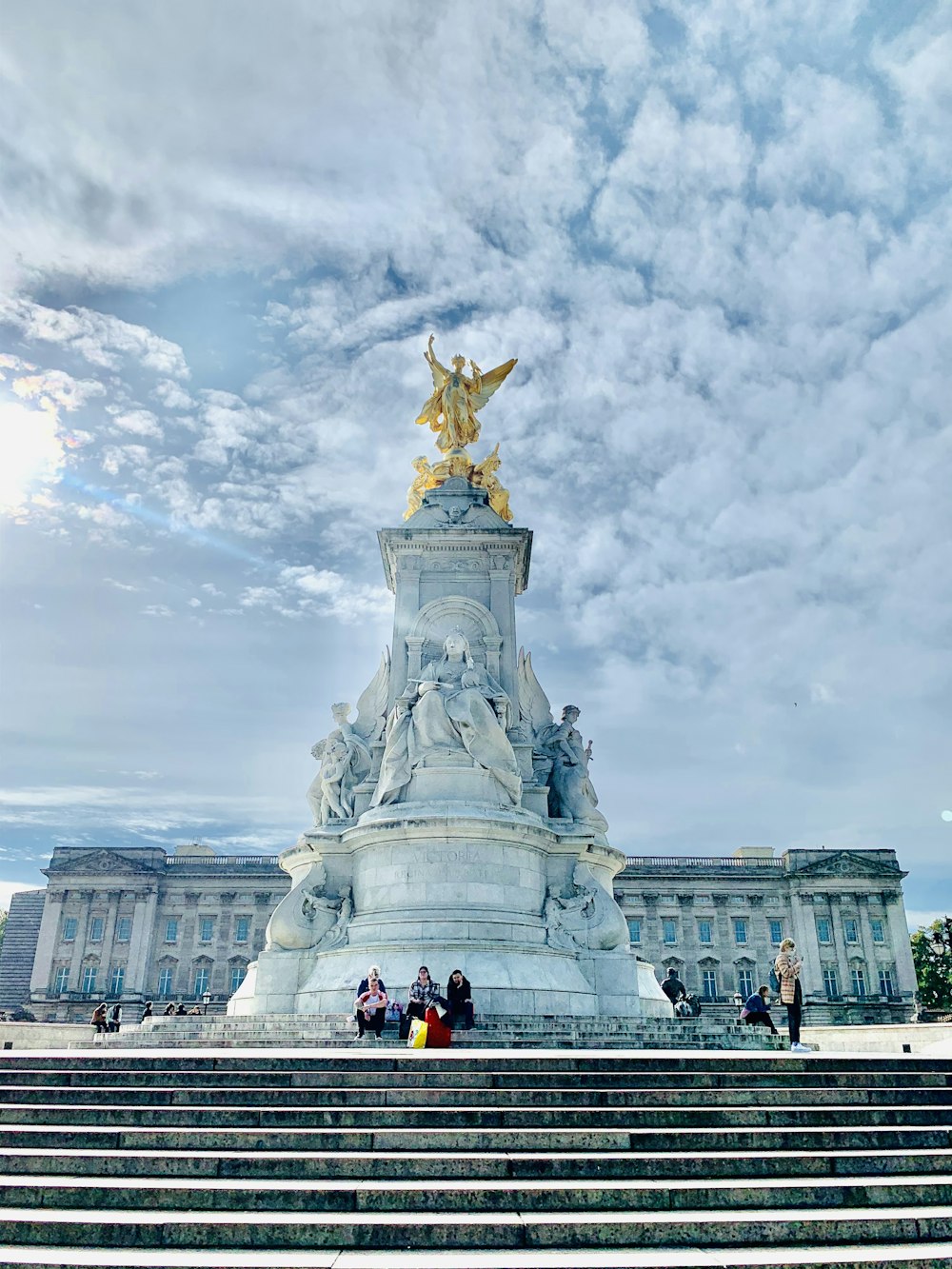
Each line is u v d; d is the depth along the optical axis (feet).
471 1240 23.36
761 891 250.78
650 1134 29.89
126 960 248.52
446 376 91.56
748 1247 23.43
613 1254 22.63
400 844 66.64
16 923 271.08
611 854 74.23
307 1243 23.25
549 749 78.23
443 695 71.97
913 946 265.95
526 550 83.97
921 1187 26.23
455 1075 36.40
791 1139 30.30
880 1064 40.01
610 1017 56.44
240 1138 29.27
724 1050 51.16
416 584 80.33
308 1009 62.59
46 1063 37.70
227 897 254.27
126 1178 26.89
